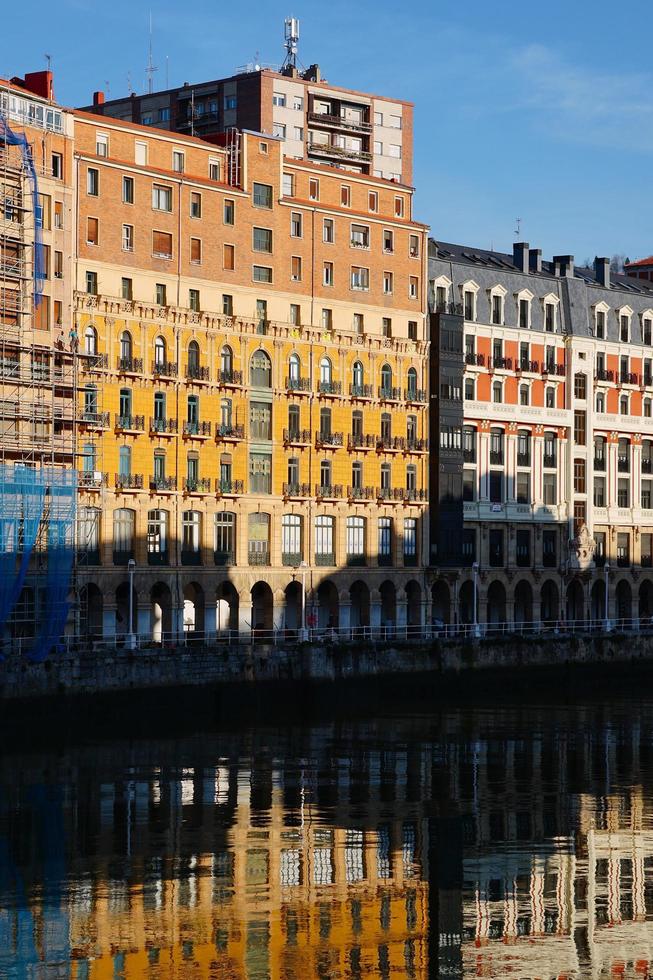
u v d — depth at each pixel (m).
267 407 138.75
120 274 127.06
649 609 174.88
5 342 114.38
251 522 137.25
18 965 57.38
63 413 120.56
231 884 67.25
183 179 131.62
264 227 138.75
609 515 169.75
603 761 97.94
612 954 59.66
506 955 59.38
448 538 152.25
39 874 68.25
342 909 64.19
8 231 115.56
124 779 89.50
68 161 121.94
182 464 131.25
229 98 178.12
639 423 173.62
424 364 151.50
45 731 105.50
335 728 113.38
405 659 132.62
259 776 91.31
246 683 120.44
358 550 145.88
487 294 159.25
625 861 71.88
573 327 166.75
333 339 143.75
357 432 146.00
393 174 191.38
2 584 108.44
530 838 76.00
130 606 119.12
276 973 57.09
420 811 81.88
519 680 141.75
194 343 132.62
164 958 58.28
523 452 161.88
